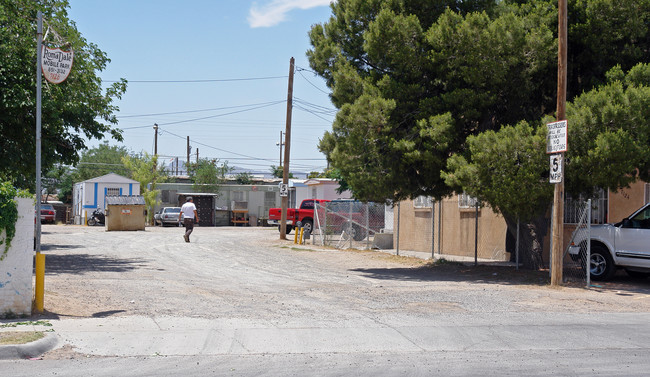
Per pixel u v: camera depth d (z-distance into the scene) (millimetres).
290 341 8227
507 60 15062
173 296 11688
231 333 8570
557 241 13578
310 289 13180
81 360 7090
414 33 15859
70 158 18562
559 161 13141
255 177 73812
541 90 16453
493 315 10336
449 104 15602
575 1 15664
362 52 17906
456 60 15445
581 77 16078
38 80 9547
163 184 59500
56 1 17922
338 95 17422
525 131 14094
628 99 13438
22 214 9008
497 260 20375
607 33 15039
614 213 17828
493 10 16703
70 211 62156
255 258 20781
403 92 15969
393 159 16016
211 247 25344
